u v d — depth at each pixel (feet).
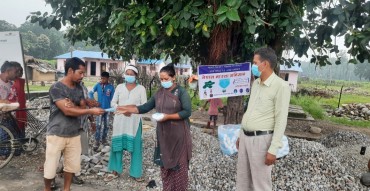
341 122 40.78
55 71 97.35
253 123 10.19
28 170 15.60
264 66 9.90
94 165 16.34
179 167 11.66
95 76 118.01
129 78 14.48
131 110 12.07
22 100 17.71
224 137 12.64
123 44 18.92
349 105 57.16
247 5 12.45
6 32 19.92
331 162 15.48
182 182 11.74
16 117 17.54
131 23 13.61
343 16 13.39
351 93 117.50
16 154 17.40
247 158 10.82
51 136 11.25
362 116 50.44
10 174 14.98
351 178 14.99
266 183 10.43
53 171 11.47
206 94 13.69
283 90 9.71
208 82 13.65
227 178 14.38
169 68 11.59
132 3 14.42
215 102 27.73
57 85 11.16
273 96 9.89
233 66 13.76
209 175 14.66
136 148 14.66
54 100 10.96
